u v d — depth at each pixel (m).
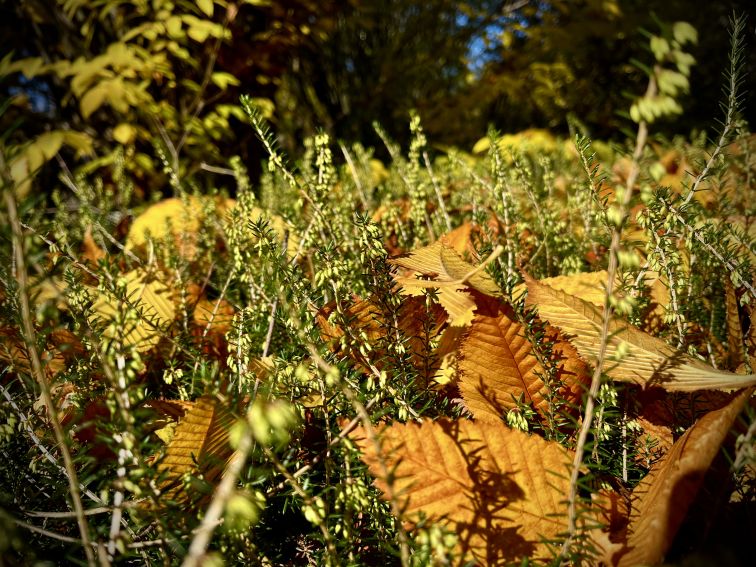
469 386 0.30
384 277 0.31
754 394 0.25
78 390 0.31
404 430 0.24
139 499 0.25
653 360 0.28
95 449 0.30
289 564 0.28
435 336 0.35
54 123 1.44
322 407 0.28
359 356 0.31
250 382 0.29
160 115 1.25
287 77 1.77
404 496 0.23
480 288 0.29
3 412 0.28
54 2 1.39
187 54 1.23
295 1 1.43
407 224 0.60
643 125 0.16
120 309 0.21
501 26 2.09
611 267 0.20
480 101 1.93
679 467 0.22
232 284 0.52
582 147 0.30
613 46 2.12
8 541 0.17
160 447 0.25
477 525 0.23
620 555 0.21
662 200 0.31
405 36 2.19
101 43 1.47
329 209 0.43
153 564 0.25
